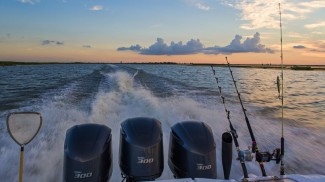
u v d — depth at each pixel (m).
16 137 2.03
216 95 9.74
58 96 8.23
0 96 8.86
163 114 6.01
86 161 2.17
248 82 18.67
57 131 4.60
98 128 2.46
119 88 10.02
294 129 5.37
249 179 1.85
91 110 6.07
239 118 6.07
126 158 2.48
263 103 9.07
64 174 2.21
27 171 3.15
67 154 2.20
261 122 5.83
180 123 2.71
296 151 4.12
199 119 5.75
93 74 18.88
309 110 8.18
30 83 15.12
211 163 2.41
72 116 5.60
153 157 2.45
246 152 2.16
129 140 2.46
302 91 14.05
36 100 7.63
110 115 5.83
